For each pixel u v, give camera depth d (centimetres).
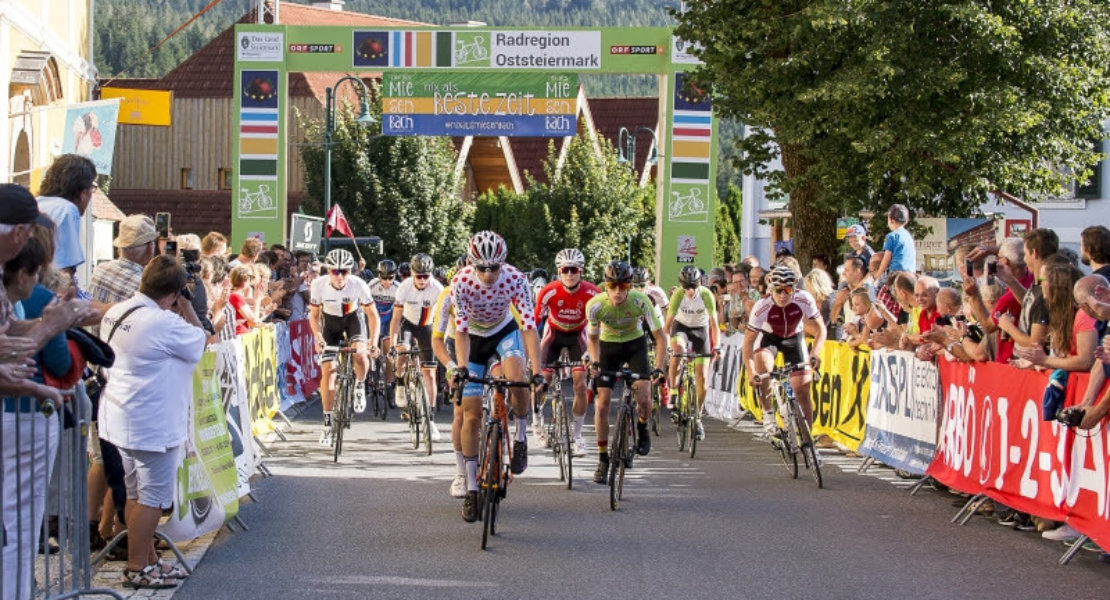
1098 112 2538
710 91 2631
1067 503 1038
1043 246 1155
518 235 5700
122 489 940
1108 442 966
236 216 3553
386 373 2197
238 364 1254
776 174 2816
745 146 2791
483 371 1275
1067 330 1045
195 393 1034
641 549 1057
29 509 747
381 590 902
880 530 1152
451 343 1923
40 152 3031
